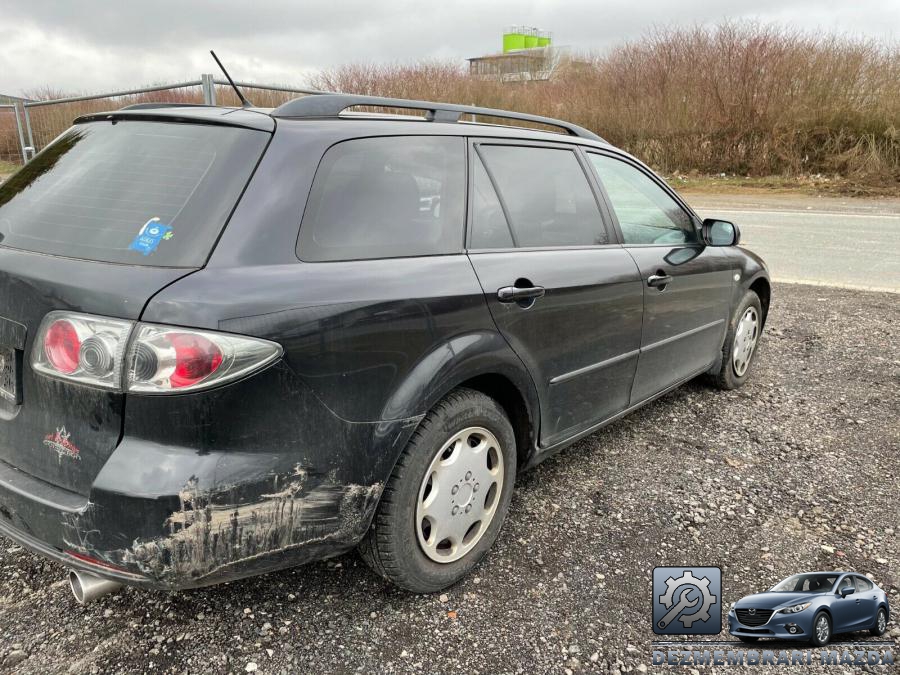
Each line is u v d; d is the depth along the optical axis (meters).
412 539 2.35
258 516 1.94
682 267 3.67
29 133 10.14
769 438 3.94
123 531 1.83
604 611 2.47
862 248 9.68
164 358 1.77
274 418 1.92
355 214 2.23
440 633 2.32
